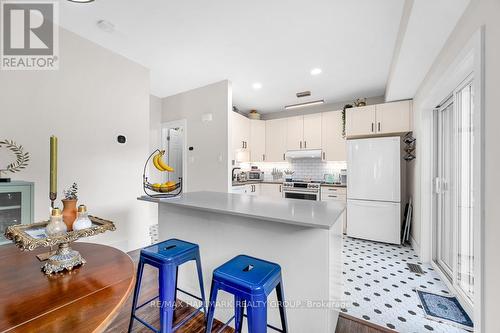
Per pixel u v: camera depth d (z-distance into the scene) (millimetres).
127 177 2875
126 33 2340
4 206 1693
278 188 4738
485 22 1202
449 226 2336
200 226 1815
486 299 1157
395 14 1981
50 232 894
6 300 685
